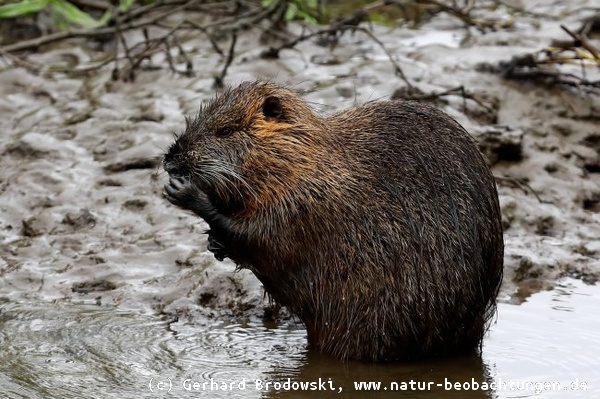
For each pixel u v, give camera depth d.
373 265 9.52
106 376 9.25
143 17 18.08
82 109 14.53
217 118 9.68
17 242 12.05
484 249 9.75
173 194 9.59
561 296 11.45
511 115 14.76
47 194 12.77
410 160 9.70
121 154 13.35
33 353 9.71
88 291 11.20
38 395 8.83
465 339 9.87
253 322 10.65
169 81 15.20
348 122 9.91
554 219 13.00
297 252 9.62
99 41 17.31
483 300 9.86
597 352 9.95
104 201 12.64
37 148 13.45
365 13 17.00
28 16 17.75
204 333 10.32
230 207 9.68
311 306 9.80
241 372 9.44
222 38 17.05
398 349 9.65
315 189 9.52
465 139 9.94
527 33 17.47
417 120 9.90
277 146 9.54
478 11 19.34
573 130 14.66
